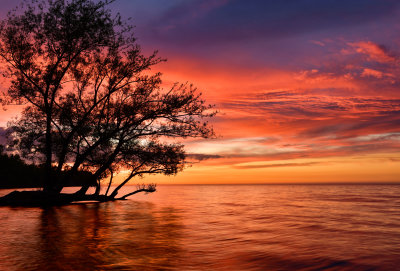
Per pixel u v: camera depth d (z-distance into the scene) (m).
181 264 8.40
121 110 26.88
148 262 8.58
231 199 43.53
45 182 27.42
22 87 25.50
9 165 100.44
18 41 25.38
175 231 14.12
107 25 26.42
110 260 8.79
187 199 43.78
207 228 15.01
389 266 8.19
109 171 32.06
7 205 27.28
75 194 28.64
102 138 27.14
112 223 16.73
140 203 33.53
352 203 33.41
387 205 30.20
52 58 26.59
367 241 11.65
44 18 25.66
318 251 9.96
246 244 11.12
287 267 8.16
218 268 8.02
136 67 27.31
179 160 28.97
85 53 27.14
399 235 12.94
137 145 28.95
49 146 26.59
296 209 25.98
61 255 9.35
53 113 27.20
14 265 8.23
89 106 27.64
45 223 16.59
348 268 8.05
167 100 26.94
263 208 27.20
